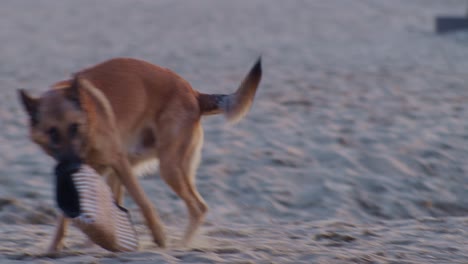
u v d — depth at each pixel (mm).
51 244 20625
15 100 47281
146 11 107312
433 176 32344
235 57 67312
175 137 21922
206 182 30562
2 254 19438
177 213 27641
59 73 58062
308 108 44094
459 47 75750
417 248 20750
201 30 88000
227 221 26906
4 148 35781
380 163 33250
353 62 64625
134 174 21219
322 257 19000
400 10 112625
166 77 22156
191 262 18234
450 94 49062
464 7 119125
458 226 23953
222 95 23031
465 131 38375
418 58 67500
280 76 56438
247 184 30594
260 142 36250
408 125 39594
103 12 105375
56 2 116688
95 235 19016
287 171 32094
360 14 106688
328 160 33656
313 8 111562
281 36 83812
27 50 71375
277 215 28234
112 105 20828
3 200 27172
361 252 19859
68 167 19047
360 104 45375
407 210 29250
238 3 117500
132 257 18500
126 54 68125
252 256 19031
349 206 29141
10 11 104875
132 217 26391
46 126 19281
